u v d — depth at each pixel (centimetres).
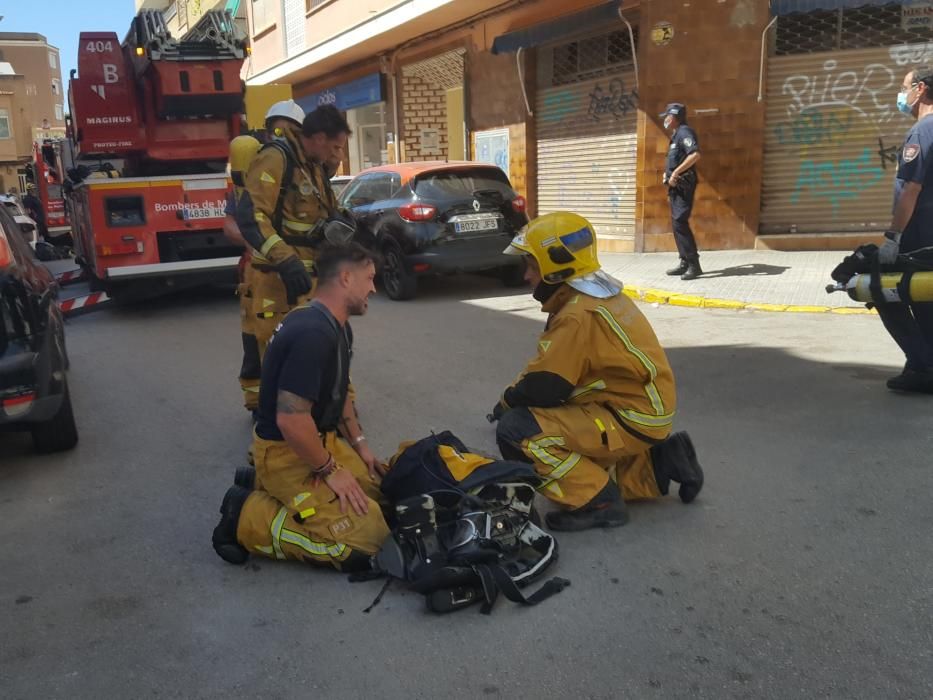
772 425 494
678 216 966
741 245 1177
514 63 1435
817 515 374
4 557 362
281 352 320
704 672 266
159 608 316
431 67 1738
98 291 1064
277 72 2238
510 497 334
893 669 264
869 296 518
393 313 904
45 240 1906
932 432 470
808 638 282
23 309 425
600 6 1183
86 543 374
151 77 888
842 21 1102
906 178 497
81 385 656
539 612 304
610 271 1059
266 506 343
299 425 315
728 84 1140
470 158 1616
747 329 758
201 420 555
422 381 622
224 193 908
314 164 470
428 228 934
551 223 360
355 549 331
